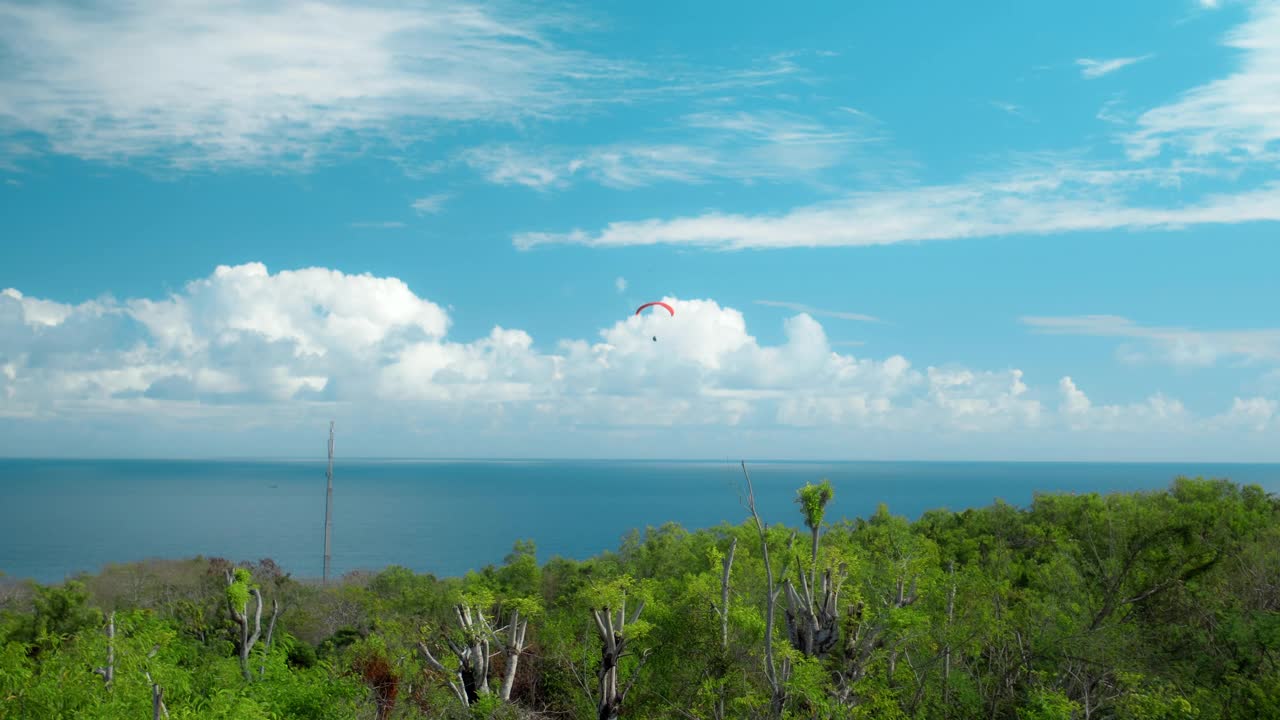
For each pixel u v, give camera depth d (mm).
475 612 22438
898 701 20781
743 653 20906
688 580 23812
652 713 20797
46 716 17219
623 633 20203
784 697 18531
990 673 22062
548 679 22859
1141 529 26703
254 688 20828
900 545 23172
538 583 45250
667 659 21281
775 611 23562
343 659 23312
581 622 24062
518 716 20078
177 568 61781
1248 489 45062
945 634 21250
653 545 47031
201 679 20547
